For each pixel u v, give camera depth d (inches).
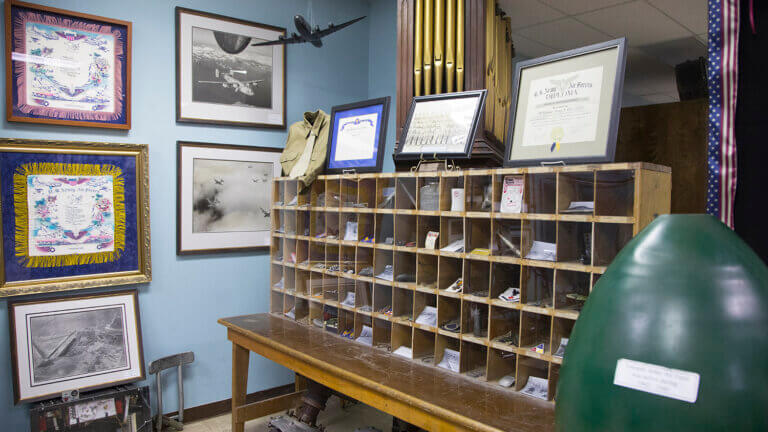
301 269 102.7
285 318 107.4
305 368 82.4
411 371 72.8
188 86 120.1
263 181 133.2
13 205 100.0
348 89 151.2
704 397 31.0
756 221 65.5
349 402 130.4
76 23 105.5
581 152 60.1
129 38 110.8
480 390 65.2
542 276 62.5
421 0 94.0
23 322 100.4
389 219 83.4
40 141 102.0
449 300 73.8
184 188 120.3
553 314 60.7
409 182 80.2
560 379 40.3
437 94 84.4
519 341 64.2
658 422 32.1
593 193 57.7
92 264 108.4
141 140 114.5
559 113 63.6
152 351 116.6
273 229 111.8
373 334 85.5
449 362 73.6
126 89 111.2
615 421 33.9
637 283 35.7
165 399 118.7
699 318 32.4
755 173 65.4
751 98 65.6
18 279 100.6
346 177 90.8
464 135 78.4
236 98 127.4
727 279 33.3
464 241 71.0
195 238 122.2
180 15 118.3
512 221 65.7
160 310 117.9
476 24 88.2
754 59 65.4
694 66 84.6
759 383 30.9
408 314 81.3
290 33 137.6
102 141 109.6
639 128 93.7
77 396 101.9
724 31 66.3
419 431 97.3
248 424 120.9
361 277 87.0
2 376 98.4
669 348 32.6
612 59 59.7
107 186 109.8
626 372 34.0
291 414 118.9
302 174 101.4
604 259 56.6
